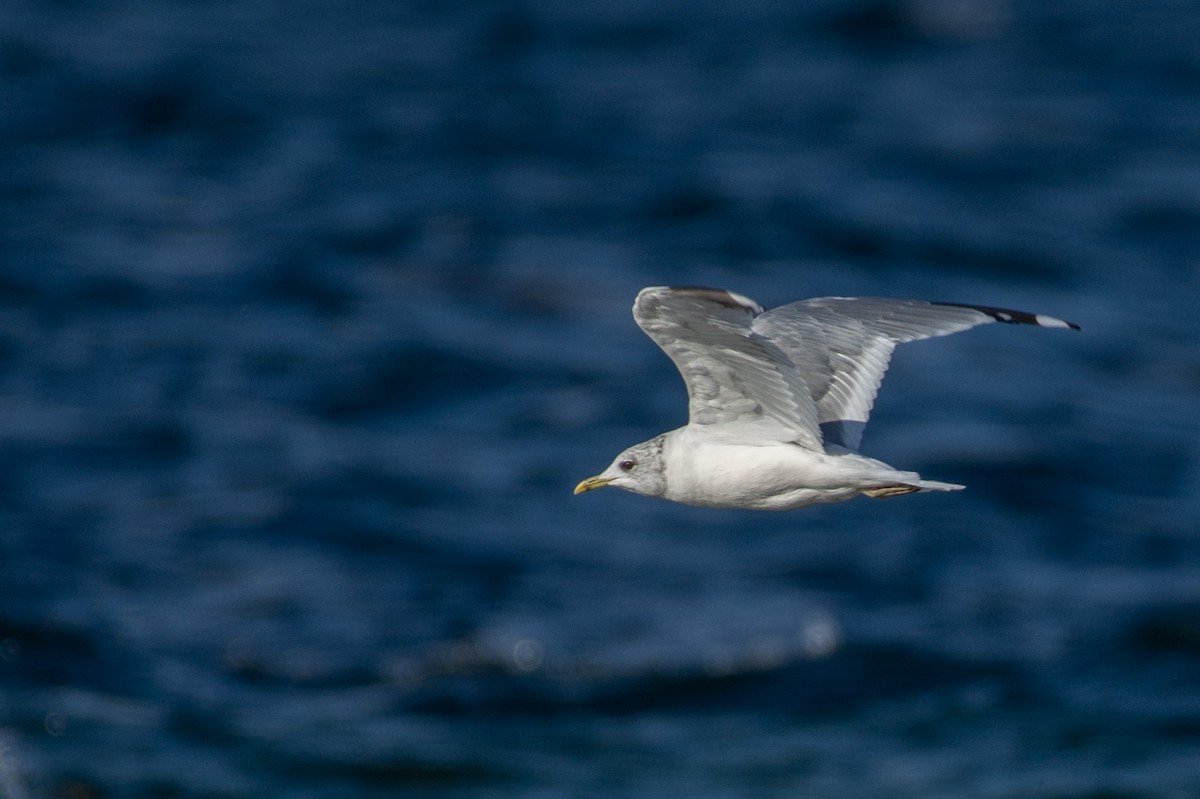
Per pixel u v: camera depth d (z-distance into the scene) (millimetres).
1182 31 39031
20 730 14961
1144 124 34031
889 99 35312
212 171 30391
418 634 16891
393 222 28141
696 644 16812
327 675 16281
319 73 35906
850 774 14773
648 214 28906
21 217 27688
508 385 22578
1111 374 23484
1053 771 14625
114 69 35062
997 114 34438
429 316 24578
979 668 16469
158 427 21000
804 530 19109
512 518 19172
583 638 16875
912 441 21250
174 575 17828
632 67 36938
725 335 8250
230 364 22859
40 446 20359
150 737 15078
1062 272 26969
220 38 37719
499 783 14570
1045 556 18703
